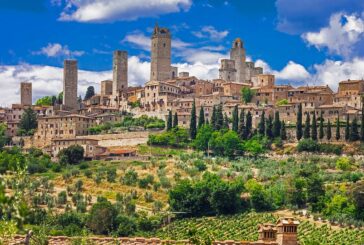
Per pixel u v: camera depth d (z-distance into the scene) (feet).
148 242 249.14
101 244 256.52
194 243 243.19
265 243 230.68
